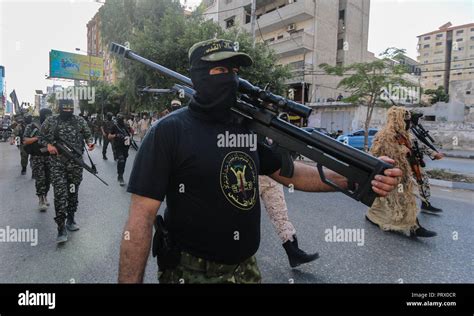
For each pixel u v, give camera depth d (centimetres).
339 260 324
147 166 121
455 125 2012
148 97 1451
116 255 329
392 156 400
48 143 368
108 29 2025
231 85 129
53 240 370
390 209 407
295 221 455
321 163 131
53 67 3472
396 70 1062
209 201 125
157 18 1834
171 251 131
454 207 562
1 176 801
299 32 2425
